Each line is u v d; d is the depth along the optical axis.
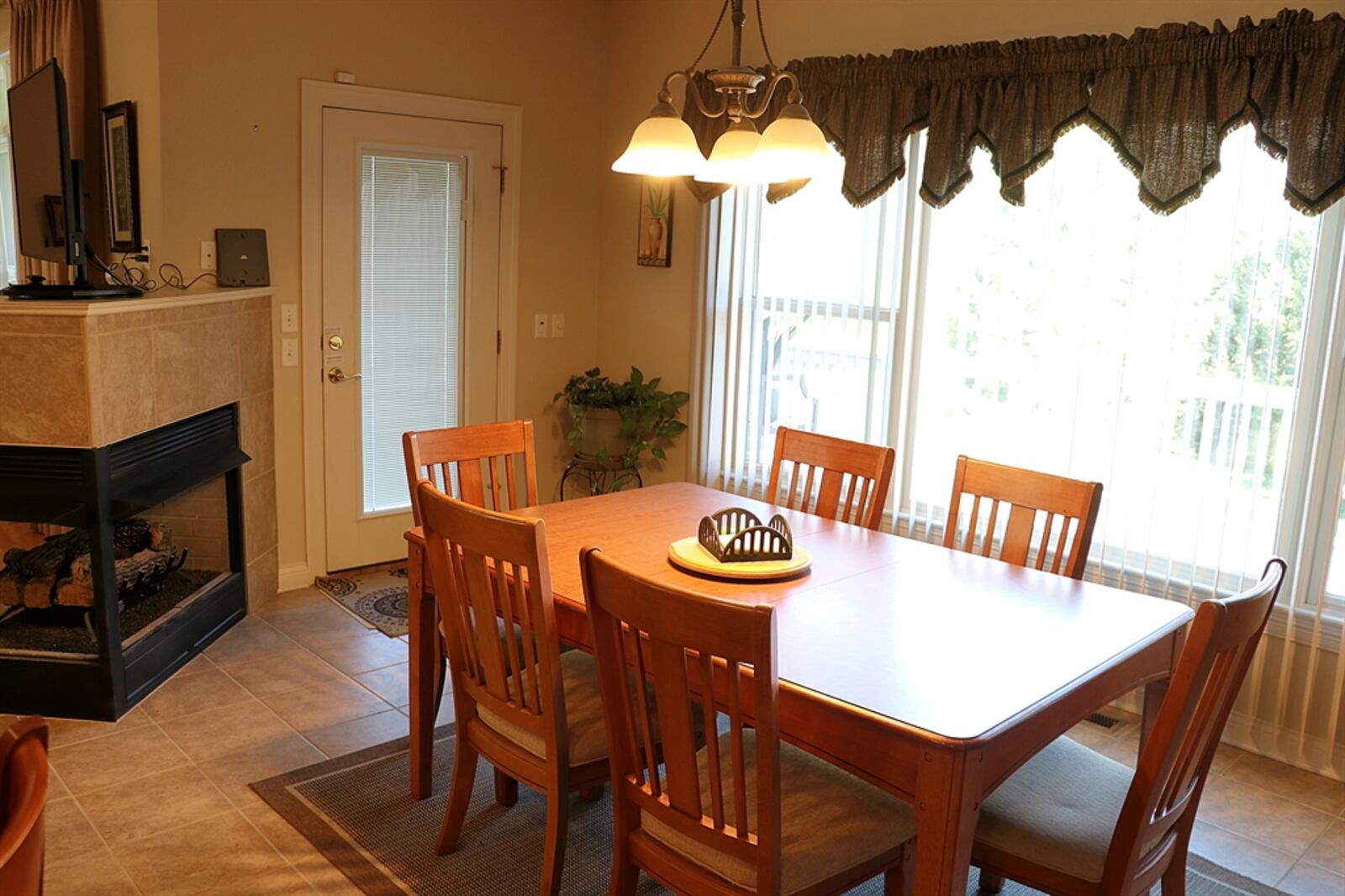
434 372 4.81
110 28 4.09
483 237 4.84
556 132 5.00
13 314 2.93
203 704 3.38
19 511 3.06
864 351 4.14
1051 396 3.60
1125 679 2.09
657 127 2.38
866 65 3.86
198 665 3.67
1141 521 3.44
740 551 2.50
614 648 1.94
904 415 4.04
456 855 2.59
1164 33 3.13
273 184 4.15
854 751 1.80
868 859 1.94
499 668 2.30
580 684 2.46
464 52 4.61
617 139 5.12
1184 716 1.76
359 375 4.54
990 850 1.98
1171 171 3.16
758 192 4.42
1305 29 2.88
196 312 3.59
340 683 3.57
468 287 4.83
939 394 3.91
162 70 3.79
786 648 2.04
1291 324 3.08
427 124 4.55
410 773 2.84
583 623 2.24
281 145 4.14
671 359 5.00
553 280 5.14
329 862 2.54
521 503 5.19
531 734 2.31
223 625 3.94
